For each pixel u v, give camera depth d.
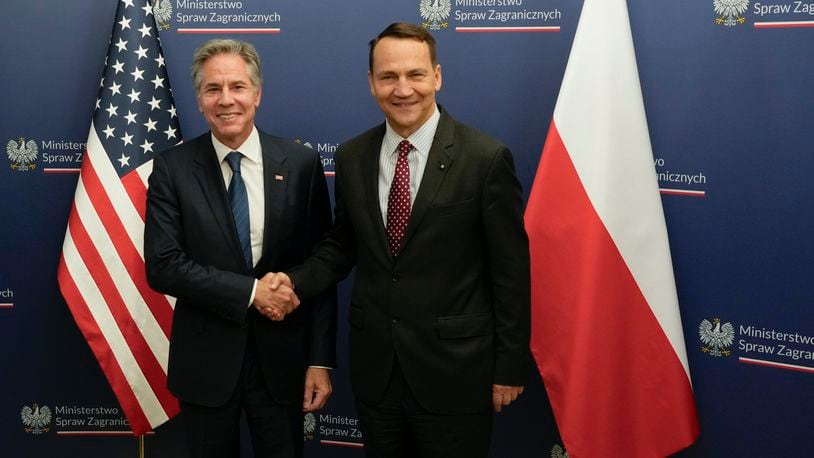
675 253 2.34
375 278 1.79
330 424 2.65
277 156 1.94
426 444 1.79
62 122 2.56
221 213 1.86
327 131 2.52
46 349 2.66
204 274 1.79
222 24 2.51
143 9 2.39
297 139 2.54
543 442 2.54
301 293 1.87
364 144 1.84
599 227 2.12
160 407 2.43
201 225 1.85
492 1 2.40
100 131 2.35
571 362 2.14
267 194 1.89
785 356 2.24
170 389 1.92
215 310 1.80
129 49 2.37
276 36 2.50
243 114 1.85
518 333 1.76
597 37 2.13
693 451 2.38
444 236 1.71
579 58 2.14
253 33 2.50
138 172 2.35
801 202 2.18
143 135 2.36
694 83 2.26
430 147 1.75
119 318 2.37
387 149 1.79
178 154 1.91
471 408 1.76
